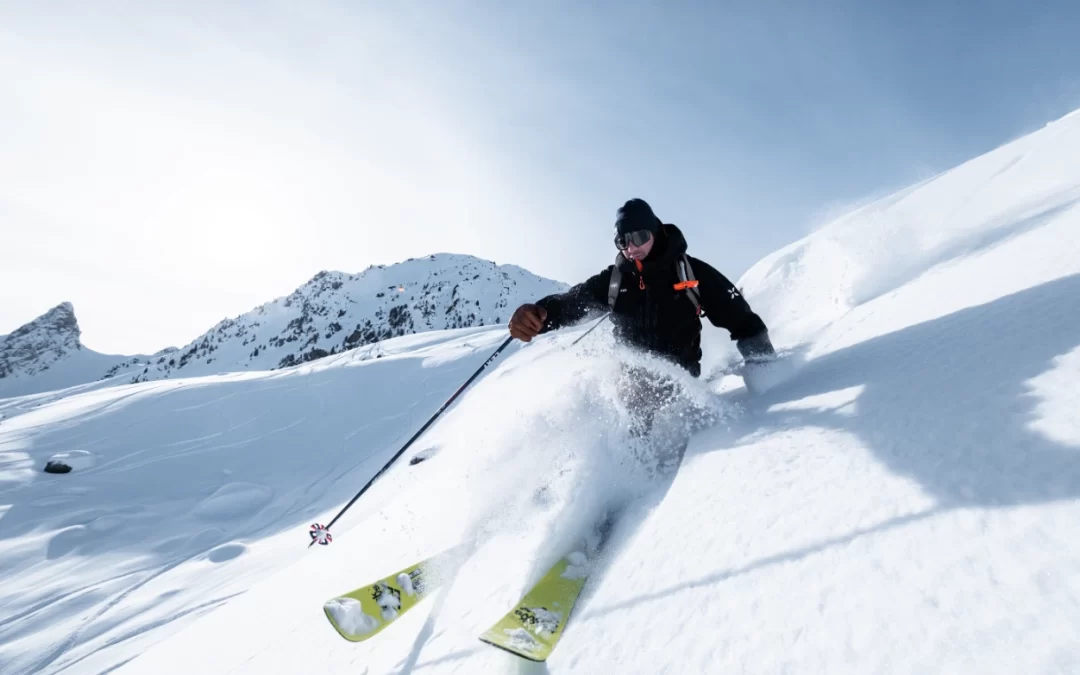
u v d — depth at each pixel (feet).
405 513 10.22
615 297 10.06
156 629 20.94
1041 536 2.98
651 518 5.80
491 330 96.12
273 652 7.25
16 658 21.90
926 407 4.91
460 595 6.27
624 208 9.36
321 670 6.12
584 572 5.74
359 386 61.93
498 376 25.12
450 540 7.79
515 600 5.51
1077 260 6.29
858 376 6.74
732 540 4.53
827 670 2.99
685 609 4.10
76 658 20.63
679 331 9.73
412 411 55.21
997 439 3.91
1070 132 14.69
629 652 4.03
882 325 9.02
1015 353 4.98
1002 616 2.69
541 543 6.32
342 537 12.48
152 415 59.16
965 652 2.63
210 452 50.44
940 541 3.34
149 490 43.86
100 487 44.21
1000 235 10.14
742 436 6.69
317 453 49.67
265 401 60.44
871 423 5.24
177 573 29.09
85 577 30.45
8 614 26.68
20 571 31.89
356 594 6.55
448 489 9.59
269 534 33.45
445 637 5.54
